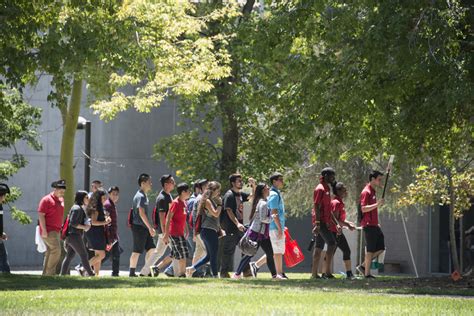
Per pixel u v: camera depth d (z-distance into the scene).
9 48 38.81
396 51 35.84
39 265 88.81
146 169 92.50
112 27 42.56
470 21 38.41
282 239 44.62
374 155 46.28
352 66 38.59
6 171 66.94
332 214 45.38
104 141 91.44
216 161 72.19
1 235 47.75
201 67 54.72
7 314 21.62
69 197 56.97
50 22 40.44
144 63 47.31
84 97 90.19
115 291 30.89
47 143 89.62
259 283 37.41
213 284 36.38
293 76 41.44
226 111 69.38
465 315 22.55
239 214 47.34
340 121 40.88
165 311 22.53
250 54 41.25
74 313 21.80
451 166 52.59
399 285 37.56
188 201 51.06
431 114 38.50
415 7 35.78
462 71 35.72
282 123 41.41
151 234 47.94
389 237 87.06
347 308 24.14
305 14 39.53
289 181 73.81
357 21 38.75
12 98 61.25
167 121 93.06
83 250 44.56
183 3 55.72
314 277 45.56
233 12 61.06
